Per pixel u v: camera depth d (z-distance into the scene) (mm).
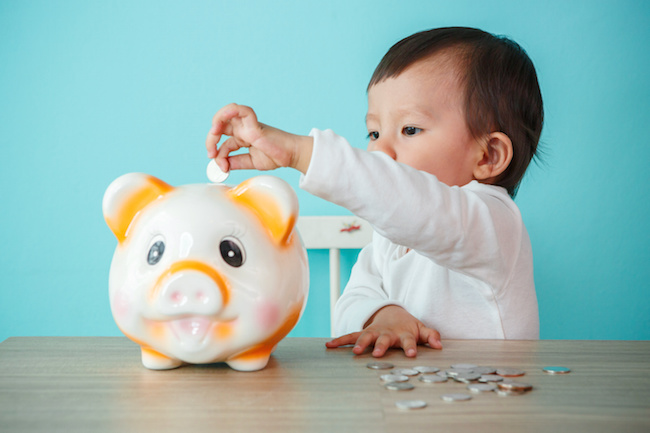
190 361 501
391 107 918
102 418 379
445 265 747
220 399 422
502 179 975
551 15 1558
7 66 1583
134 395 433
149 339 501
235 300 486
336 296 1423
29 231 1579
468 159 925
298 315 536
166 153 1579
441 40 943
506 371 500
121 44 1582
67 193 1580
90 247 1579
